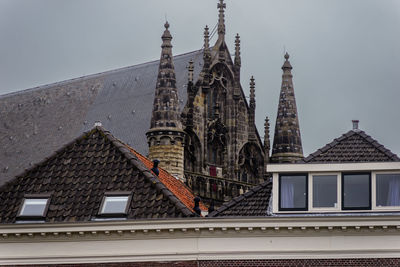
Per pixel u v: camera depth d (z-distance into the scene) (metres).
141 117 110.19
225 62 112.94
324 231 49.16
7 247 52.09
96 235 51.16
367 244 48.91
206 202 105.88
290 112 109.62
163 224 50.25
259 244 49.72
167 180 64.31
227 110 112.56
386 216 48.44
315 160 53.47
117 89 118.19
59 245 51.69
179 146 96.50
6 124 123.81
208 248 50.16
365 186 50.53
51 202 54.97
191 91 108.00
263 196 53.75
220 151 111.19
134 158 56.03
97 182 55.25
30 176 56.50
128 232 50.75
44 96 125.12
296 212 50.75
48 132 119.00
